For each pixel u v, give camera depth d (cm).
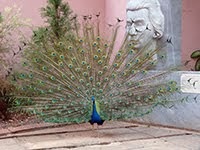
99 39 555
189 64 736
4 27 646
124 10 732
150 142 522
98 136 548
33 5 724
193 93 569
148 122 616
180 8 625
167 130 584
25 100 564
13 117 630
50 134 558
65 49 553
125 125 613
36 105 545
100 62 542
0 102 641
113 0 765
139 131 578
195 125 570
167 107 580
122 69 548
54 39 633
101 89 535
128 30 622
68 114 537
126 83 543
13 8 691
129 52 554
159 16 604
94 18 778
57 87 542
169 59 607
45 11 698
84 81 536
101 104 534
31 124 604
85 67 540
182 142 523
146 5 605
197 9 769
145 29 600
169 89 552
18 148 492
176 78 582
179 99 577
